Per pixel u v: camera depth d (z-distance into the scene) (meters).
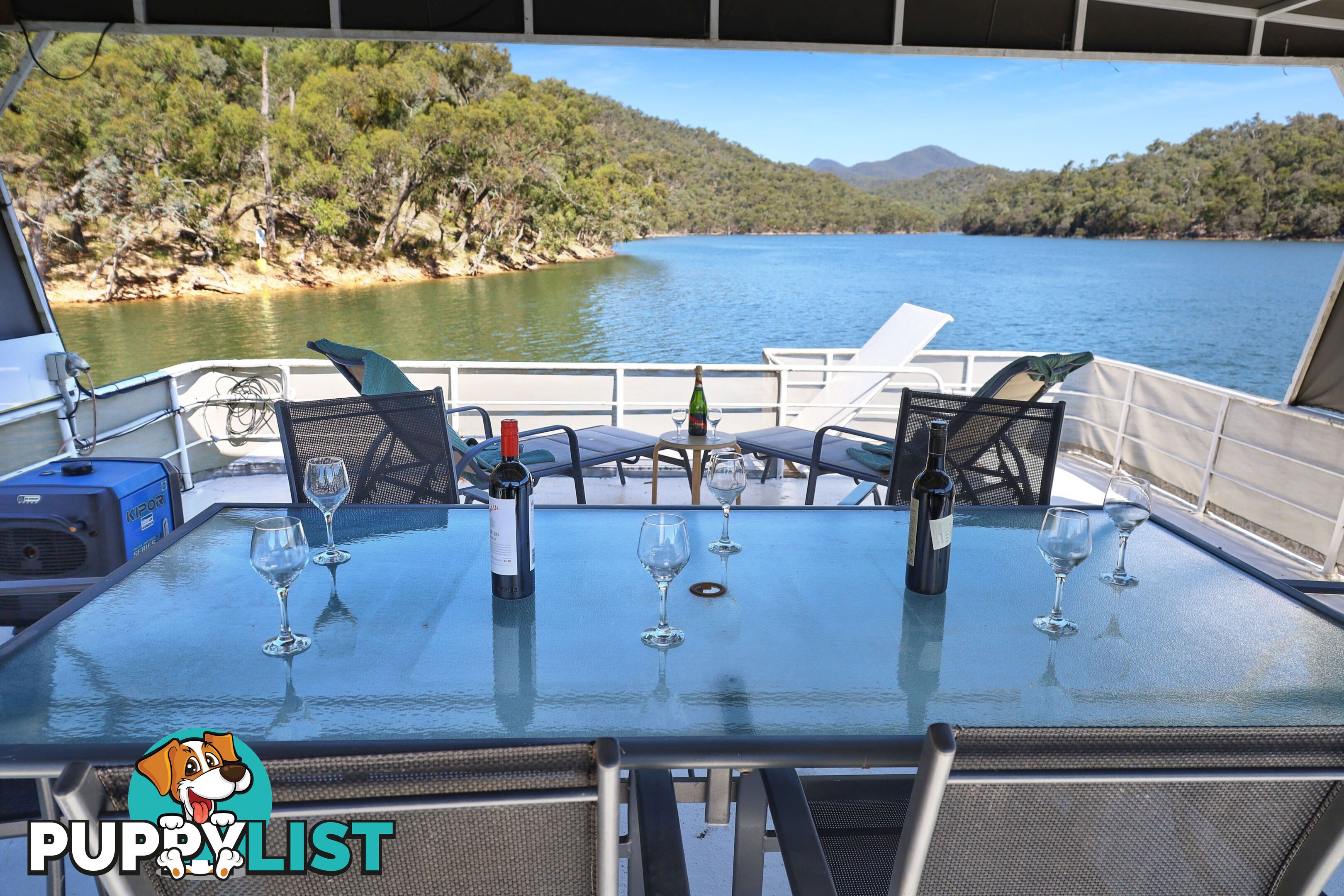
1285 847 0.75
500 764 0.63
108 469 2.65
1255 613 1.27
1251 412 3.92
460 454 2.76
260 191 26.95
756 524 1.65
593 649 1.10
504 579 1.26
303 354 27.38
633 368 4.48
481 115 29.62
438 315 29.80
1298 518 3.66
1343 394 3.52
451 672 1.04
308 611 1.22
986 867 0.75
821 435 3.14
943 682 1.03
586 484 4.35
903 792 1.26
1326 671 1.09
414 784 0.63
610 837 0.66
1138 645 1.15
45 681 1.01
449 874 0.70
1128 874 0.75
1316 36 3.56
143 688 1.00
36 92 23.77
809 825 0.96
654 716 0.94
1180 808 0.72
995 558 1.49
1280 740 0.68
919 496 1.29
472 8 3.38
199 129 25.81
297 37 3.35
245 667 1.05
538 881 0.71
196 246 26.33
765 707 0.96
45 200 24.41
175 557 1.44
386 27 3.36
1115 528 1.69
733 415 6.05
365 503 1.95
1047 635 1.18
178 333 26.25
